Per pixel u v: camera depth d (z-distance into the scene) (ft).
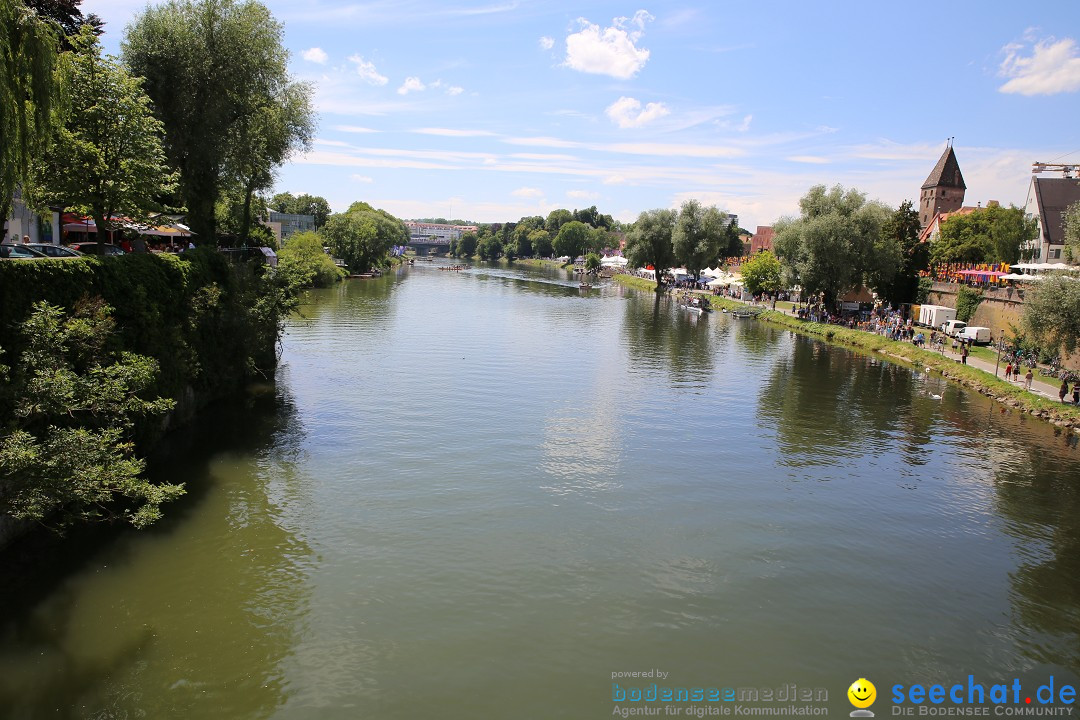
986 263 288.92
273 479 82.84
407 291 348.18
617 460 96.32
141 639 51.19
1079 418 122.31
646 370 165.99
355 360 156.76
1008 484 94.12
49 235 132.67
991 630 58.85
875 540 75.05
